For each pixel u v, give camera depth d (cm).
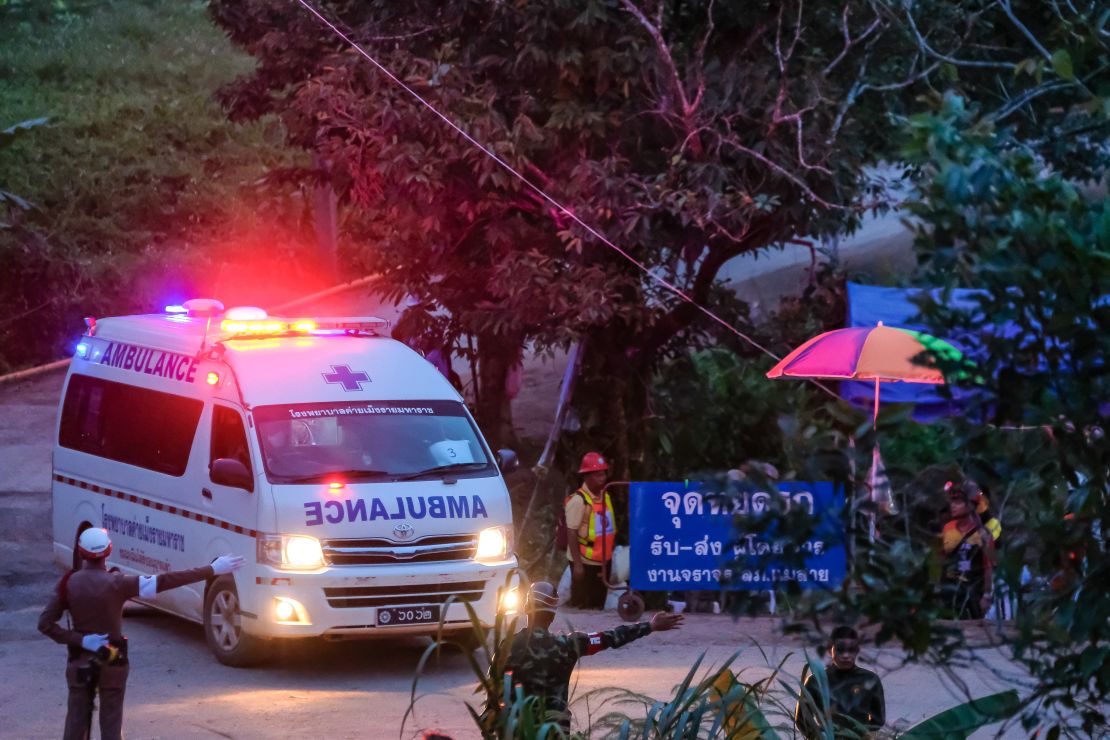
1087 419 364
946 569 405
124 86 3891
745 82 1673
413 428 1334
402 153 1662
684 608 1580
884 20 1623
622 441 2000
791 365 1427
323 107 1744
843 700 717
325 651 1368
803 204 1675
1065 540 376
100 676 923
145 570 1428
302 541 1227
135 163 3509
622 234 1680
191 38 4322
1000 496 384
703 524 1501
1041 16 1596
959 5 1619
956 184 368
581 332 1817
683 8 1770
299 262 3381
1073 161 1141
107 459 1501
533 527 1878
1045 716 441
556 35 1717
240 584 1260
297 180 2166
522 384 2742
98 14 4409
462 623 1259
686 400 1980
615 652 1359
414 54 1873
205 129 3728
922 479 383
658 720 632
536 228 1845
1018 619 389
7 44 4025
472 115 1677
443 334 2041
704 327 1948
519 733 607
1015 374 369
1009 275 361
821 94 1623
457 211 1838
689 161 1703
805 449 387
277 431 1289
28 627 1490
